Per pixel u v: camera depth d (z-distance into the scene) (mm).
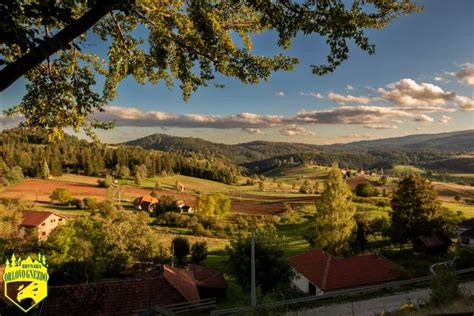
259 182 182250
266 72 7340
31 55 4574
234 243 31984
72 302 20609
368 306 19172
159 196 127562
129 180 160750
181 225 85438
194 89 7789
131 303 21391
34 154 153500
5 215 61094
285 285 32031
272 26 6570
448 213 63281
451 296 12680
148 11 6250
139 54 7402
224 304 32625
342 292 17344
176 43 7020
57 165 149000
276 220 89750
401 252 47438
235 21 7379
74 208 98812
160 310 12391
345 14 6141
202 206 95688
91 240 38594
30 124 7312
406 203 46531
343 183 43906
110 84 7711
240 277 30734
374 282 30172
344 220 43312
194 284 26078
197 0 6539
